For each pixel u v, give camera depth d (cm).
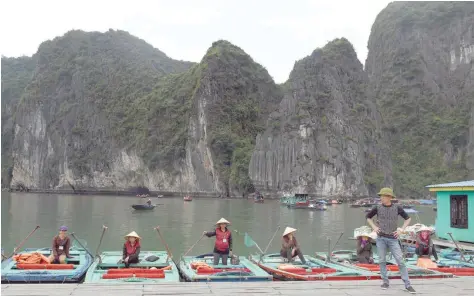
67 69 15712
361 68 11962
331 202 8544
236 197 11025
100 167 14012
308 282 1134
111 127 14125
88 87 15062
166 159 12469
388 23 15812
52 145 15075
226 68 12688
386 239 1047
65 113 15025
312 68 11069
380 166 11019
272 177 10431
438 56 14588
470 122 12244
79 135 14588
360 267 1511
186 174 12231
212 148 11712
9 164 16262
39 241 2961
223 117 12194
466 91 13638
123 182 13750
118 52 16125
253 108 12825
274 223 4438
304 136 10281
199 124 12131
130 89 14775
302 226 4147
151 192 13012
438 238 2342
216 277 1277
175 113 12850
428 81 14150
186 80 13462
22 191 15388
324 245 2892
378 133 11538
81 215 5238
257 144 10800
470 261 1683
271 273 1462
